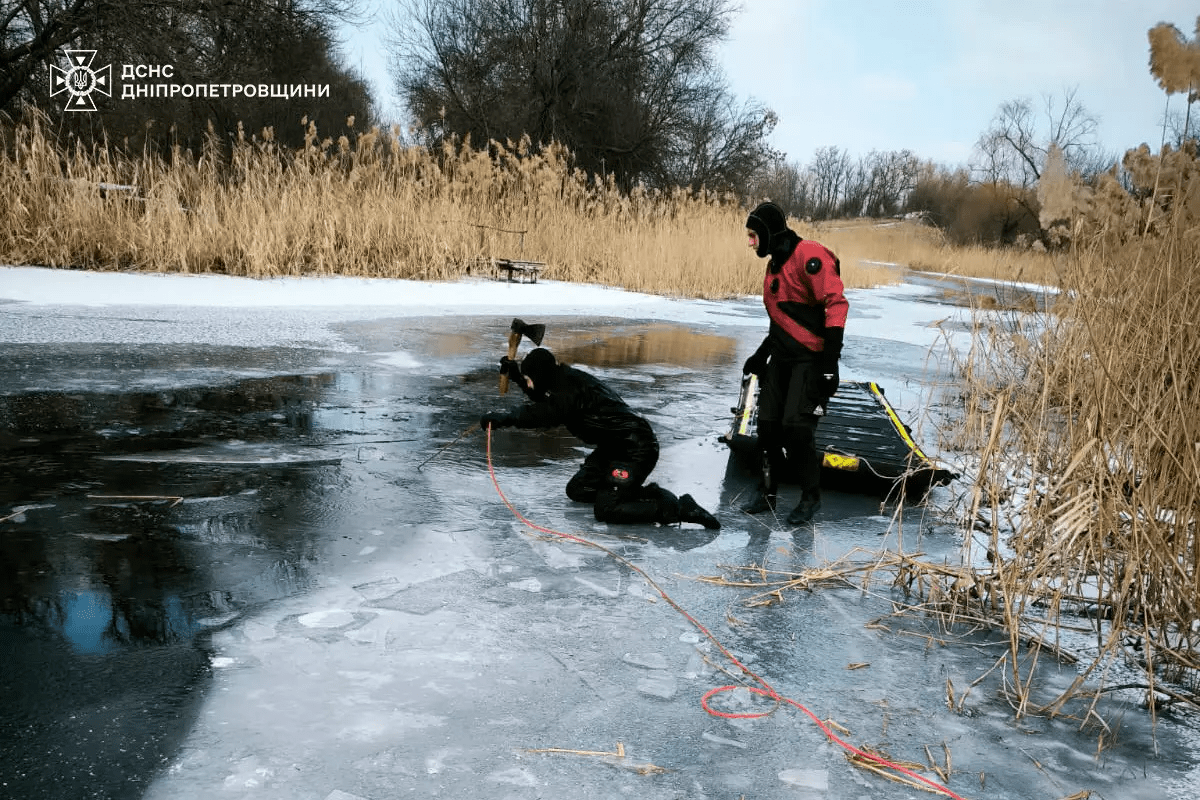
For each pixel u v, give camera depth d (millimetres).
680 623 3568
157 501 4594
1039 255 5477
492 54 35000
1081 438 4199
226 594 3516
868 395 7340
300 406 7059
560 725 2740
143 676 2848
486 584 3803
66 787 2273
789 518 4996
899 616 3838
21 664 2871
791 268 4949
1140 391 4016
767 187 46594
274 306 13188
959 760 2717
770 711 2930
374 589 3662
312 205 17406
